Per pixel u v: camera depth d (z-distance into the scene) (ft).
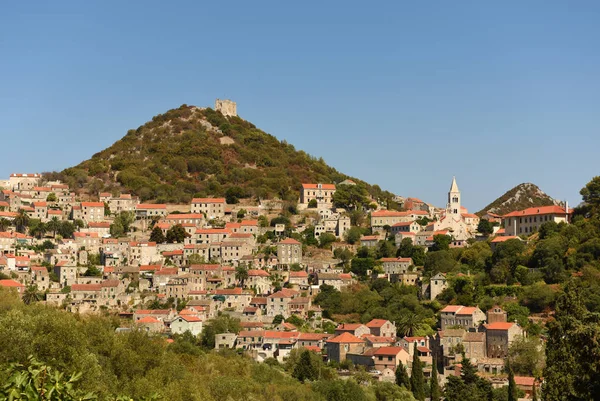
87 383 531.91
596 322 463.83
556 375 449.06
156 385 602.85
